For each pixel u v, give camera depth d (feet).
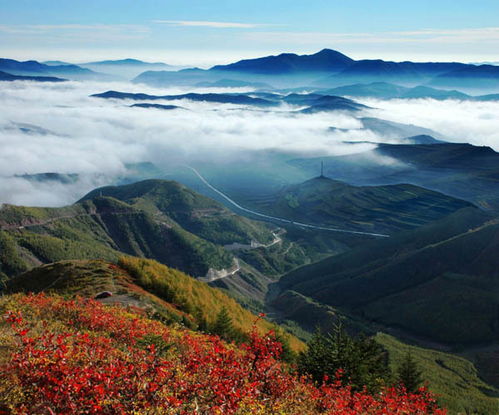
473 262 604.90
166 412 43.70
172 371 51.13
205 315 166.09
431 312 506.89
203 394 47.80
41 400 41.63
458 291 533.55
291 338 208.54
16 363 44.75
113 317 91.30
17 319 58.70
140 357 60.03
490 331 450.71
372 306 563.48
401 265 647.56
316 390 74.33
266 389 62.44
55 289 161.17
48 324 78.13
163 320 124.98
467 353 407.44
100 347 61.72
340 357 111.24
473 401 248.93
